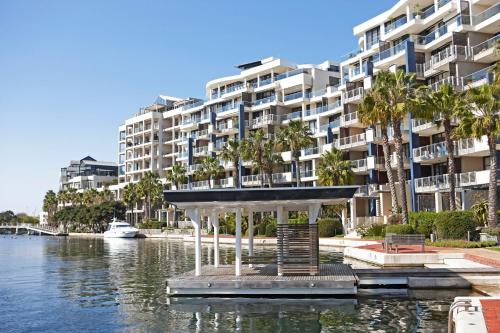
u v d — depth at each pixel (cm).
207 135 8862
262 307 1688
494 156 3469
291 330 1370
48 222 15475
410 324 1388
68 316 1681
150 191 9875
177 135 11006
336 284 1844
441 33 4962
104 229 11619
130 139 12144
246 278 1958
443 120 4034
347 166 5569
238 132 8300
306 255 1989
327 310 1612
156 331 1412
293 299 1817
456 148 4494
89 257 4425
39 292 2273
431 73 5016
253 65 9075
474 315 1145
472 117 3569
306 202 1936
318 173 5788
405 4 5569
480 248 3036
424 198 5103
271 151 6688
